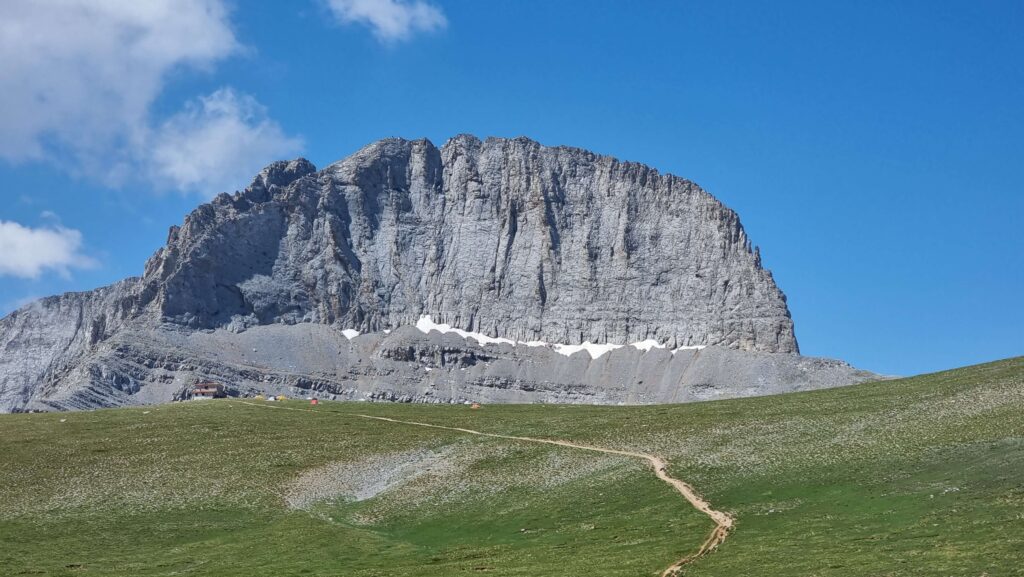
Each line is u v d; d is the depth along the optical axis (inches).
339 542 4037.9
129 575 3649.1
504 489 4608.8
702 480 4274.1
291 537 4141.2
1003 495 3373.5
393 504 4596.5
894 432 4564.5
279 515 4564.5
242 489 4958.2
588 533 3791.8
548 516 4119.1
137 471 5315.0
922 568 2778.1
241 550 3993.6
